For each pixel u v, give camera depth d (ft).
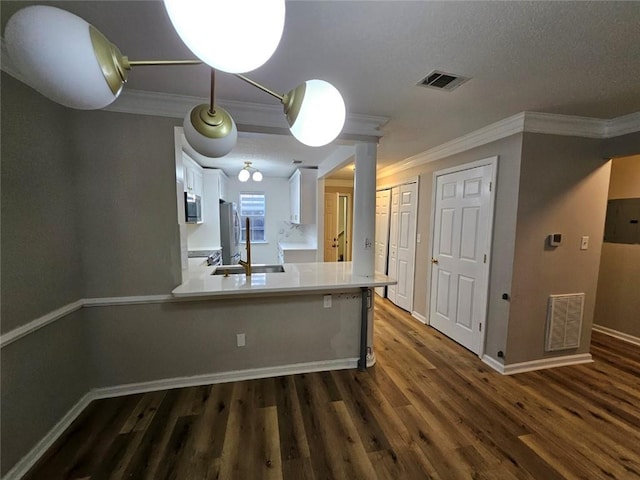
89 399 6.89
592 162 8.50
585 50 4.79
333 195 19.97
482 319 9.21
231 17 1.96
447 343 10.43
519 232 8.18
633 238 10.55
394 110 7.45
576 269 8.78
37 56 2.38
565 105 7.13
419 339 10.76
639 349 10.05
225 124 4.48
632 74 5.59
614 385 7.88
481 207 9.31
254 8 1.96
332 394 7.33
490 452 5.58
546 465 5.31
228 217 16.37
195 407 6.77
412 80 5.90
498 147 8.66
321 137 3.70
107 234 6.79
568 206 8.45
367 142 8.27
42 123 5.50
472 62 5.21
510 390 7.60
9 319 4.73
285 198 19.98
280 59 5.15
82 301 6.68
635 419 6.53
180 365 7.55
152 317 7.27
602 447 5.74
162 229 7.08
